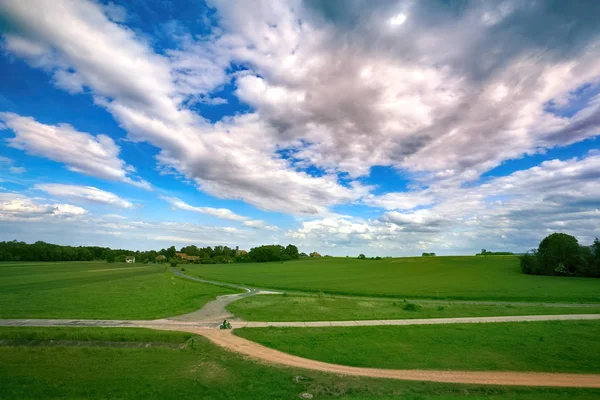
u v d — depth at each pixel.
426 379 20.16
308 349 25.31
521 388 18.88
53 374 20.33
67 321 32.47
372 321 34.19
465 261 136.62
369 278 92.25
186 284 75.38
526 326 30.91
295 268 148.25
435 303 48.69
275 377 20.27
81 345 25.77
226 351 24.86
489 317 35.66
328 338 27.86
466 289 63.06
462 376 20.66
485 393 18.31
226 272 124.25
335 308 42.97
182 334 28.38
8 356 23.11
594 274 86.00
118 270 123.06
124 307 41.19
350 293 61.12
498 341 26.81
